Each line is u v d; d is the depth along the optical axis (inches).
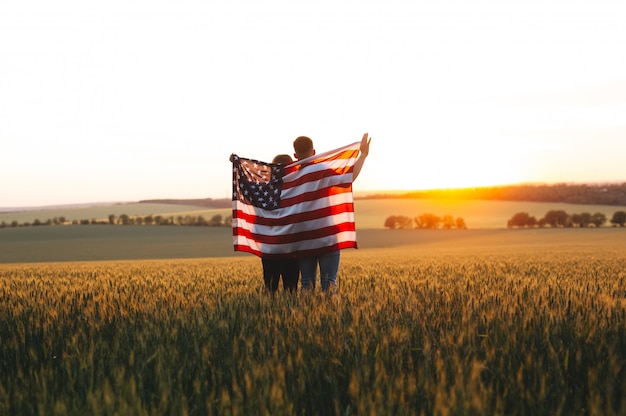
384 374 131.0
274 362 142.7
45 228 4653.1
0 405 120.6
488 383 137.9
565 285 354.9
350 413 123.1
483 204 7130.9
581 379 136.0
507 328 175.0
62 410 113.7
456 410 107.2
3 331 206.2
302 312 217.2
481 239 3757.4
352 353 154.0
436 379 134.0
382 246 3481.8
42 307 269.1
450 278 430.9
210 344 166.4
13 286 447.8
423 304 242.7
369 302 234.4
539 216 5910.4
